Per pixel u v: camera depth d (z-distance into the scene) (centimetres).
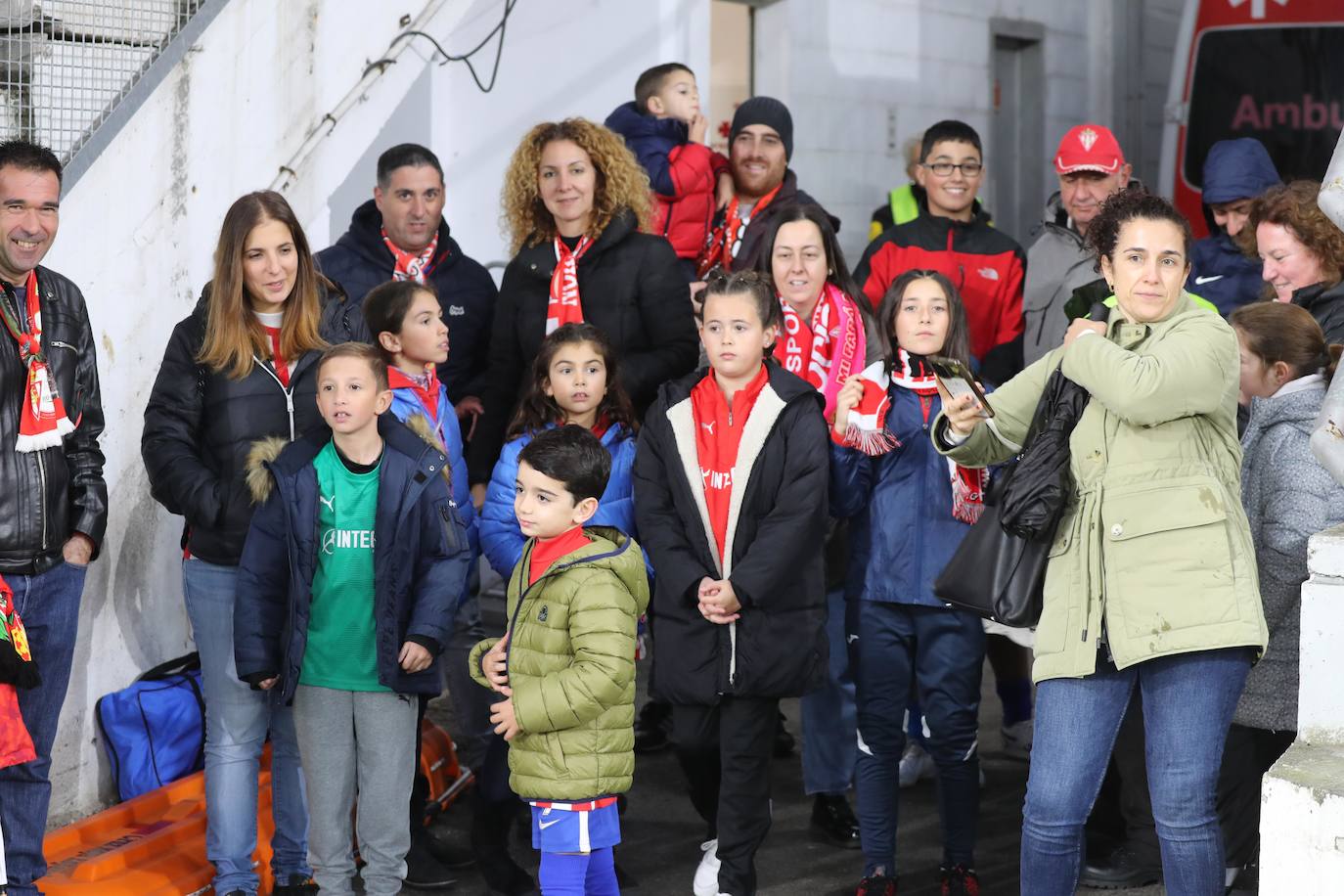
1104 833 429
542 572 352
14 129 430
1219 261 536
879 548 404
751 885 389
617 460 432
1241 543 304
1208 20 884
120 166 436
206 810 398
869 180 906
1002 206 1068
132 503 446
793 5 841
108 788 439
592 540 355
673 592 391
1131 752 407
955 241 546
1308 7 852
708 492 396
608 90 745
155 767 439
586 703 340
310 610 379
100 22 444
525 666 353
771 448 390
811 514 385
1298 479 345
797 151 854
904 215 693
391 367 437
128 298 441
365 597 378
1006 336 540
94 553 384
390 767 382
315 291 407
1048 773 314
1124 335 314
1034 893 318
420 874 425
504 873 409
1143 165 1152
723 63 842
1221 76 878
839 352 452
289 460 377
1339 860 248
